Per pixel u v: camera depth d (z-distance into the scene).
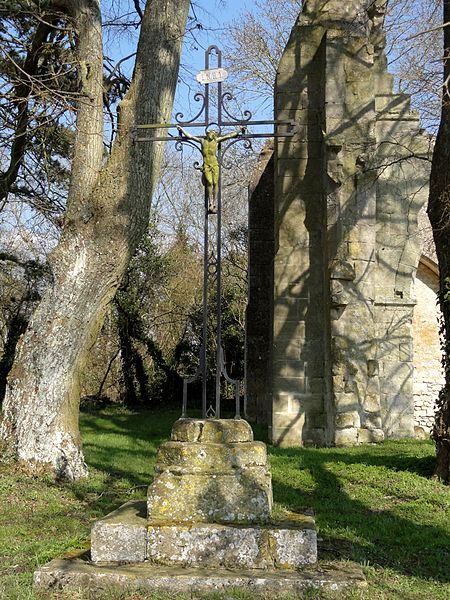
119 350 26.73
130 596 4.88
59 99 10.81
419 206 16.55
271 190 20.28
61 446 10.09
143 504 6.25
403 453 12.12
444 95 9.91
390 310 16.09
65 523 7.52
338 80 15.27
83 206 10.23
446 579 5.82
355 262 14.80
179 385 26.91
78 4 10.58
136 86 10.47
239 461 5.68
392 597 5.12
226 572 5.17
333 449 13.45
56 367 10.17
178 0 10.67
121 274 10.56
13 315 23.12
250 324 20.19
